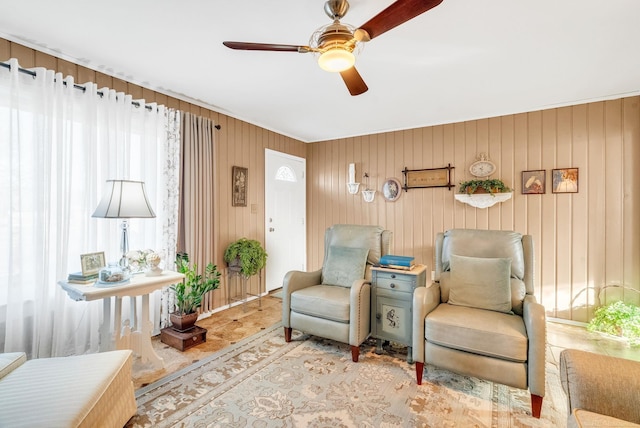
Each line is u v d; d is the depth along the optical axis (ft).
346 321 7.94
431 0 4.18
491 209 11.91
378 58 7.63
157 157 9.45
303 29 6.48
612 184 10.09
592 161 10.35
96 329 7.99
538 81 8.99
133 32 6.56
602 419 3.36
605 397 3.60
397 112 11.78
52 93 7.13
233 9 5.78
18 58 6.89
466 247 8.21
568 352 4.08
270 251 14.15
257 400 6.23
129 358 5.50
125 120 8.57
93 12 5.88
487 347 6.06
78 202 7.70
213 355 8.14
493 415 5.84
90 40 6.88
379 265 8.50
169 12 5.88
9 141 6.56
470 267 7.60
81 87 7.77
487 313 6.86
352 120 12.87
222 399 6.25
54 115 7.25
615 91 9.75
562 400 6.33
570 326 10.42
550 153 10.94
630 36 6.61
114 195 6.65
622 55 7.45
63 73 7.61
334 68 5.60
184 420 5.62
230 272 11.79
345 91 9.77
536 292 11.10
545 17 5.97
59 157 7.22
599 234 10.27
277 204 14.60
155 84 9.22
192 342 8.62
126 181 6.85
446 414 5.85
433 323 6.63
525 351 5.80
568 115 10.68
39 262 6.93
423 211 13.30
